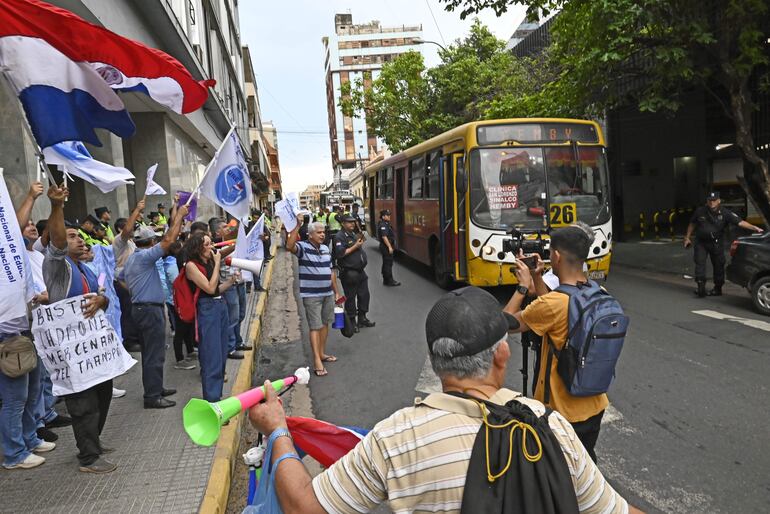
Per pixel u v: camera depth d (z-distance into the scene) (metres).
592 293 2.71
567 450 1.50
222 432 4.60
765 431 4.55
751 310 8.58
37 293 4.38
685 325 7.88
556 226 9.33
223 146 5.50
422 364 6.86
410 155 13.91
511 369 6.48
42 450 4.35
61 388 3.87
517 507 1.36
